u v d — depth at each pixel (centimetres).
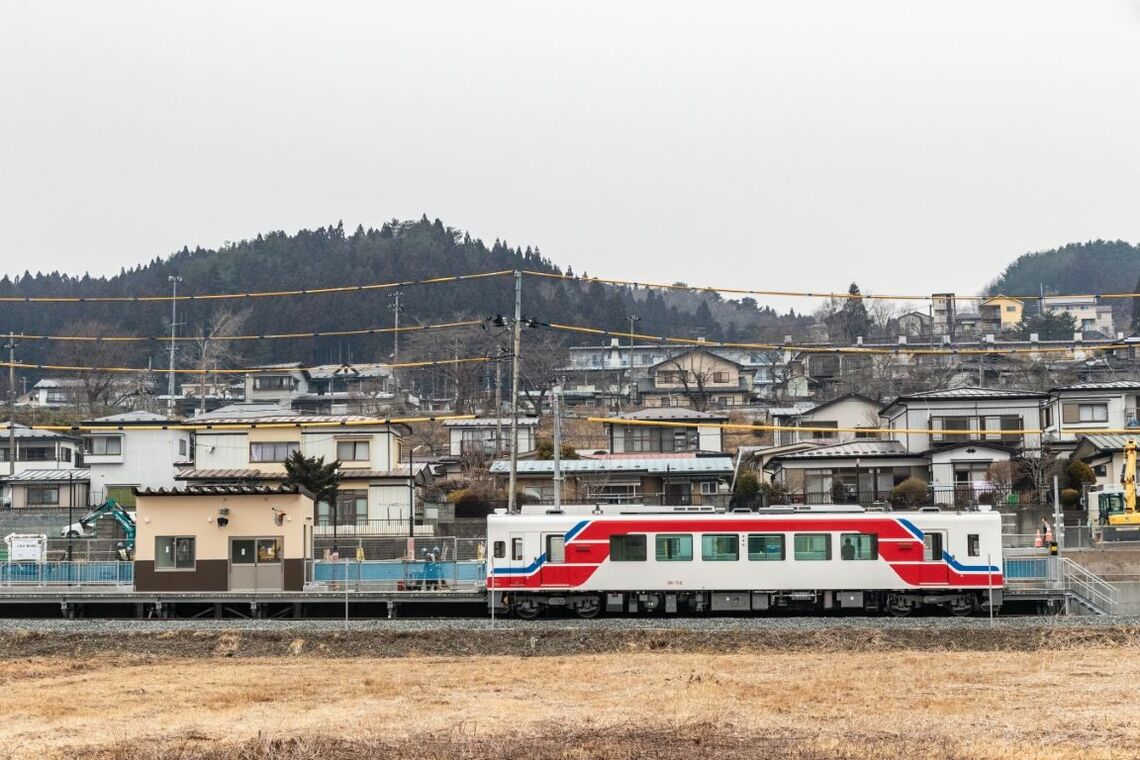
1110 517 6544
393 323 19162
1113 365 13500
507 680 3656
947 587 5066
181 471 8725
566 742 2711
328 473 7281
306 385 16362
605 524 5147
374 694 3434
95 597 5244
